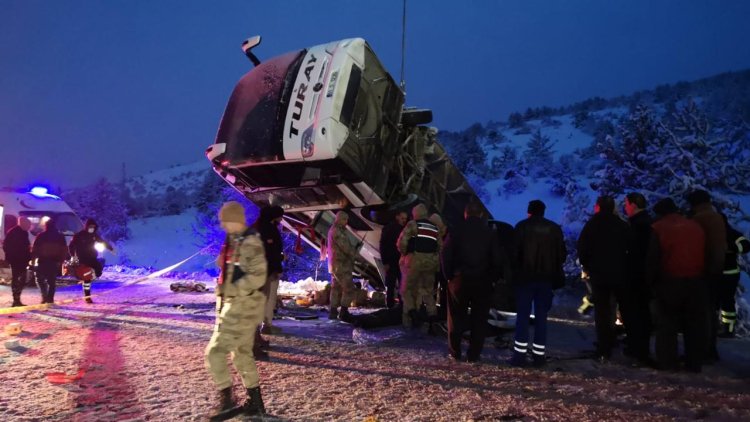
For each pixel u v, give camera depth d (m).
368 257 11.05
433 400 4.68
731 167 15.27
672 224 6.03
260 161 7.91
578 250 6.61
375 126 8.16
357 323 8.17
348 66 7.71
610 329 6.54
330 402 4.54
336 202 8.59
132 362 5.71
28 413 4.10
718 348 7.39
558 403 4.67
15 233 9.95
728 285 8.16
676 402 4.77
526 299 6.16
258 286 4.11
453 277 6.29
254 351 6.05
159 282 16.69
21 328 7.37
